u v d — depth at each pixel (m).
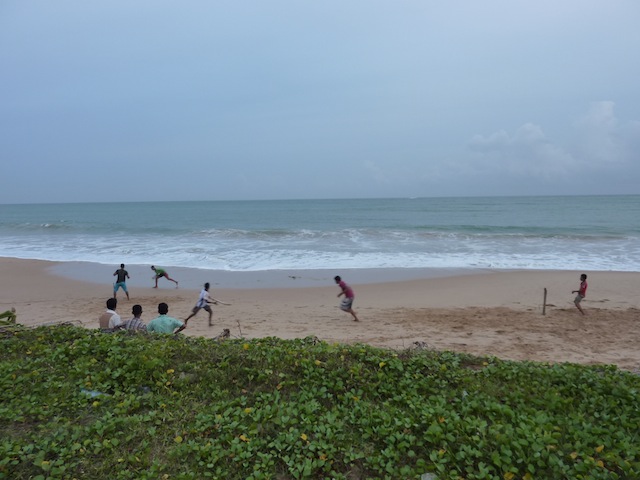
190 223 50.81
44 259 24.97
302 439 4.50
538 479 3.97
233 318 13.53
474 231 35.47
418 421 4.85
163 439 4.56
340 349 6.86
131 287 18.14
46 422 4.87
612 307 14.30
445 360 6.87
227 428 4.70
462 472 4.11
